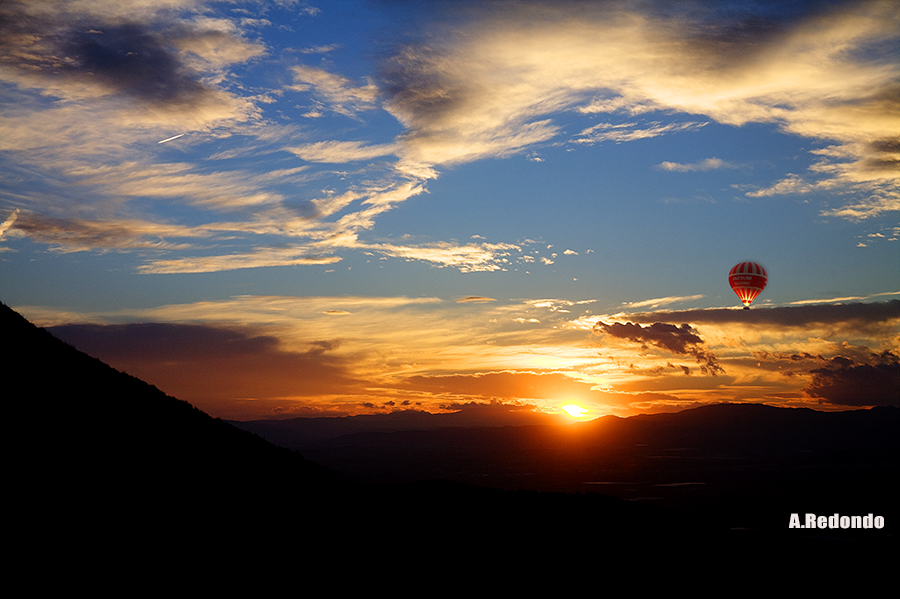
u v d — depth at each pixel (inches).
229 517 1601.9
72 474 1461.6
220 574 1326.3
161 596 1170.6
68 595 1077.1
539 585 1775.3
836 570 2466.8
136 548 1298.0
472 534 2095.2
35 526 1228.5
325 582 1459.2
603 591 1793.8
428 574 1684.3
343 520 1892.2
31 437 1530.5
